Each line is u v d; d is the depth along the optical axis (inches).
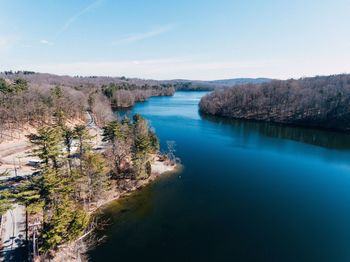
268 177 2440.9
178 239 1472.7
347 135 4296.3
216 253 1364.4
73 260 1224.8
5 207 1151.0
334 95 5191.9
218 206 1862.7
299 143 3747.5
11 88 3368.6
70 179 1486.2
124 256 1317.7
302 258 1342.3
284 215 1761.8
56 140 1631.4
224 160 2891.2
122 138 2245.3
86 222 1262.3
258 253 1375.5
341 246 1444.4
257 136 4126.5
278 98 6127.0
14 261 1107.3
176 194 2034.9
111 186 2009.1
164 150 3110.2
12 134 2802.7
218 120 5526.6
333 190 2175.2
